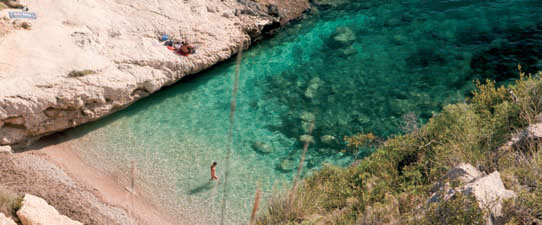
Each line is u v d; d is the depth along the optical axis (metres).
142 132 22.58
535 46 26.30
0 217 13.80
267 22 29.09
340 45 28.33
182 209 18.50
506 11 29.56
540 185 10.57
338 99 24.36
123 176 20.06
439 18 29.70
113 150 21.48
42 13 25.28
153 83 24.45
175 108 24.17
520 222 9.70
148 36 26.34
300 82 25.73
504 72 24.78
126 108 24.11
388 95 24.25
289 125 22.92
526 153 12.64
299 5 31.64
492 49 26.52
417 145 15.98
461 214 9.75
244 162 20.77
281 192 17.47
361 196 14.52
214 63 26.83
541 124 13.54
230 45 27.23
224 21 28.39
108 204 18.45
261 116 23.55
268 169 20.34
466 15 29.64
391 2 32.12
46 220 15.30
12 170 19.56
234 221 17.83
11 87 20.89
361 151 20.84
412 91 24.31
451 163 13.66
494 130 14.69
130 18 26.73
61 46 23.53
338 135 22.09
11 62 22.09
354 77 25.77
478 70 25.14
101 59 23.84
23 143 21.27
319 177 18.06
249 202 18.62
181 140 22.09
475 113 16.89
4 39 23.20
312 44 28.80
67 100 21.45
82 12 25.75
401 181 14.62
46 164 20.36
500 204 9.98
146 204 18.73
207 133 22.53
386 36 28.69
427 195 12.48
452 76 24.92
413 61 26.41
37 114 21.05
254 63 27.53
